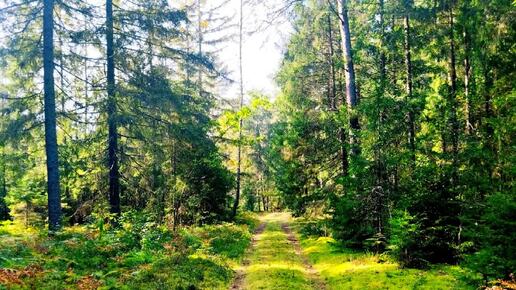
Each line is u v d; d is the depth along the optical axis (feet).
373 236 55.01
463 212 46.09
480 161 48.21
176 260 47.93
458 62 63.82
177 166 82.02
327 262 54.13
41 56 59.31
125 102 65.92
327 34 89.25
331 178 75.51
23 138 58.80
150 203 80.69
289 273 46.80
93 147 70.38
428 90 62.03
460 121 53.93
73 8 60.59
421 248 47.21
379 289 38.88
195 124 72.38
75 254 44.60
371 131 52.90
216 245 67.15
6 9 56.65
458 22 56.49
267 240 80.59
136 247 53.01
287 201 76.95
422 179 49.85
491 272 34.50
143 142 69.26
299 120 74.54
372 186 53.72
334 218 62.34
